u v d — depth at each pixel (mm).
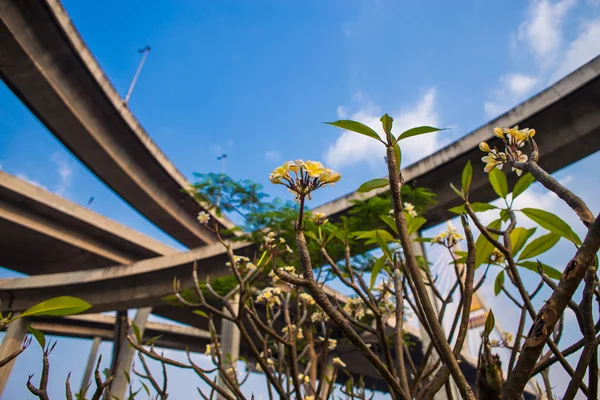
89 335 29172
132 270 19047
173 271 18766
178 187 23422
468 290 1295
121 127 19781
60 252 24125
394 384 1016
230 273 16688
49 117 17578
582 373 970
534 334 801
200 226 26188
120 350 21250
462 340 1212
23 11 14711
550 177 1088
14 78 15844
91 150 19422
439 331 947
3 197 20172
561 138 11688
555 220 1403
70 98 17312
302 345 5164
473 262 1354
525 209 1480
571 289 797
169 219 24391
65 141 18891
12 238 22234
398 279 1782
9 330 19641
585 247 815
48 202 21250
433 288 1946
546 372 1826
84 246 23438
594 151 11492
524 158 1350
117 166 20359
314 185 1178
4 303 20391
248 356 16703
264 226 10273
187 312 21812
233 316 2176
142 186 21891
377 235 1566
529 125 12281
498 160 1407
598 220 816
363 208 9008
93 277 19656
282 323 13438
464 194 1494
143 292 19172
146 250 26047
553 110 11945
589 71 11086
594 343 993
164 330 29422
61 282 20203
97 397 1304
